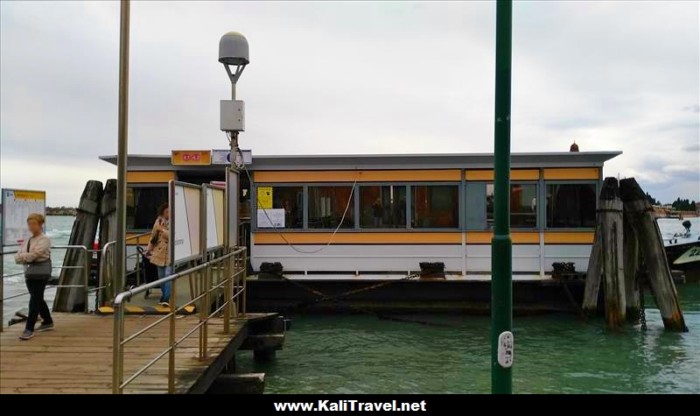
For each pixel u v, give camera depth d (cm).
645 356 1035
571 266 1318
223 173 1423
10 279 2602
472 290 1348
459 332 1223
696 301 1692
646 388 863
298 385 879
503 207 459
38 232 780
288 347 1110
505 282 458
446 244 1363
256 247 1386
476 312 1343
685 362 997
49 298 1855
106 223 1183
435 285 1351
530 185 1362
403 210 1376
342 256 1376
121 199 849
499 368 459
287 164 1382
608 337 1169
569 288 1324
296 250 1381
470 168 1366
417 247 1369
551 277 1343
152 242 1027
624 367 970
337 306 1365
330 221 1384
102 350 716
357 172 1382
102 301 1034
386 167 1377
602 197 1245
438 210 1373
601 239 1246
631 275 1314
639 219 1263
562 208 1359
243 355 1070
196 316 930
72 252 1126
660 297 1236
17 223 834
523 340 1148
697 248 2036
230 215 1040
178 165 1364
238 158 1238
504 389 457
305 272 1377
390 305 1360
